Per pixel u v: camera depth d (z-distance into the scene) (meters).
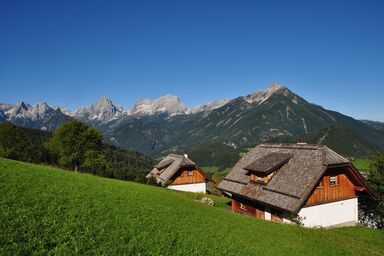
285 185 35.44
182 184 71.38
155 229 19.84
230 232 23.38
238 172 45.22
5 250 13.14
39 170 29.23
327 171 35.59
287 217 34.19
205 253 18.31
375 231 34.56
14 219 16.09
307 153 37.56
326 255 23.14
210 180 75.31
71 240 15.52
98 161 69.94
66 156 67.94
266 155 42.19
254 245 21.64
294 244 23.95
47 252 13.95
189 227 22.05
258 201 37.06
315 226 34.47
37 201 19.39
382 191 39.25
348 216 36.91
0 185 20.77
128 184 36.78
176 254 17.08
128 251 15.86
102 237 16.70
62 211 18.77
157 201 27.69
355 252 25.36
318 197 34.97
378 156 41.06
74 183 26.56
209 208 31.30
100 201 22.61
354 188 37.50
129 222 19.81
